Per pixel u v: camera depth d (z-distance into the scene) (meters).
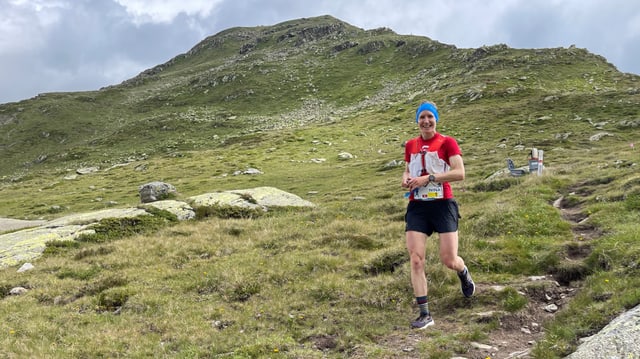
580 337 7.18
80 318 11.15
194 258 16.56
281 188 48.62
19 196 65.12
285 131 100.44
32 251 19.23
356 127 93.44
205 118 144.50
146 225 23.34
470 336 7.89
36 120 162.62
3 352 9.10
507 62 127.00
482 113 81.38
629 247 10.39
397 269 12.17
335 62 188.88
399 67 168.88
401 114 98.69
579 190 20.44
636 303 7.59
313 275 12.60
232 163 71.00
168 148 115.38
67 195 59.59
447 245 7.96
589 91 95.12
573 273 10.47
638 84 99.00
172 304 11.45
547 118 70.62
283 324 9.65
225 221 23.42
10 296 13.86
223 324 10.05
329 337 8.75
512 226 14.49
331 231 18.36
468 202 23.25
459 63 148.12
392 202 24.00
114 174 76.00
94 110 173.12
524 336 8.05
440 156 7.84
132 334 9.73
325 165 63.75
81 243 20.78
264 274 12.88
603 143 52.09
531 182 23.59
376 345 8.16
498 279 10.68
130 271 15.06
